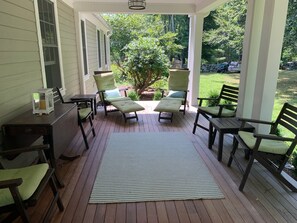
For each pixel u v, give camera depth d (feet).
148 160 9.96
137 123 15.37
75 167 9.36
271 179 8.45
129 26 50.16
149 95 30.30
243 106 11.21
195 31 19.36
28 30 9.76
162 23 51.21
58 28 14.03
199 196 7.45
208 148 11.28
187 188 7.89
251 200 7.28
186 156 10.36
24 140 8.32
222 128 9.61
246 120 9.19
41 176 5.69
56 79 13.98
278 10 8.55
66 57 15.93
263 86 9.30
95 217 6.49
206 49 43.75
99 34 31.68
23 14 9.32
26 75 9.52
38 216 6.56
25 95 9.41
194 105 20.57
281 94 18.33
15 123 7.48
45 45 12.15
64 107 9.71
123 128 14.35
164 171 9.03
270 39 8.81
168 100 17.35
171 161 9.87
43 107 8.55
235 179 8.48
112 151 10.87
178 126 14.75
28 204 4.96
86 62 22.27
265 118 9.63
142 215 6.59
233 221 6.37
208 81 36.24
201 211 6.76
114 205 7.02
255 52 10.66
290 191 7.73
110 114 17.74
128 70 29.73
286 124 8.29
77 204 7.05
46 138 7.55
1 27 7.70
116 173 8.87
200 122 15.61
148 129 14.16
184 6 18.89
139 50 29.01
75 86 18.29
